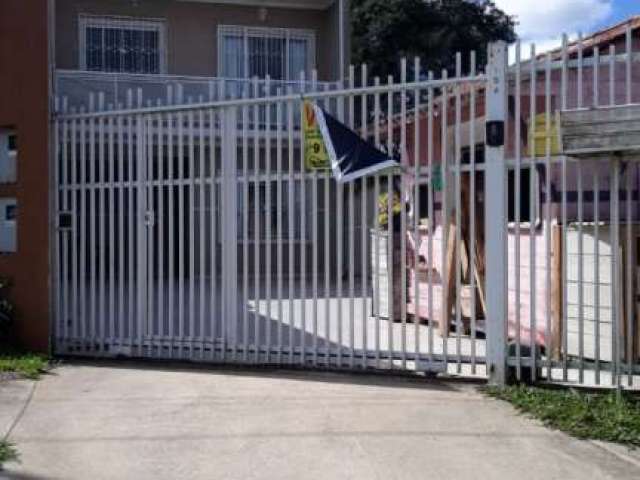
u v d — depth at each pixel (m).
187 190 9.30
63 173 8.94
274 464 5.39
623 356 7.36
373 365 7.90
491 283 7.34
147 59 19.34
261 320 10.77
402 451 5.63
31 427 6.21
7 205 9.23
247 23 19.91
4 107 9.01
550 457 5.53
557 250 7.88
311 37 20.33
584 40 7.47
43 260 8.84
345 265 11.04
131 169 8.67
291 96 8.01
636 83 7.36
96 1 18.97
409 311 10.66
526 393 6.90
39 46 8.87
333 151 7.75
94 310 8.81
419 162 7.77
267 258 8.24
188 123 8.49
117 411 6.64
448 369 7.95
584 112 6.48
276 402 6.87
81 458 5.52
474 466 5.35
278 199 8.20
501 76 7.24
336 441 5.84
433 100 7.67
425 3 36.12
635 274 7.39
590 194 7.82
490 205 7.33
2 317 8.84
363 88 7.76
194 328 8.52
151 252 8.66
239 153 9.04
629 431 5.97
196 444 5.79
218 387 7.41
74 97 16.56
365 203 7.92
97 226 8.91
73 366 8.44
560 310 7.70
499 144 7.28
